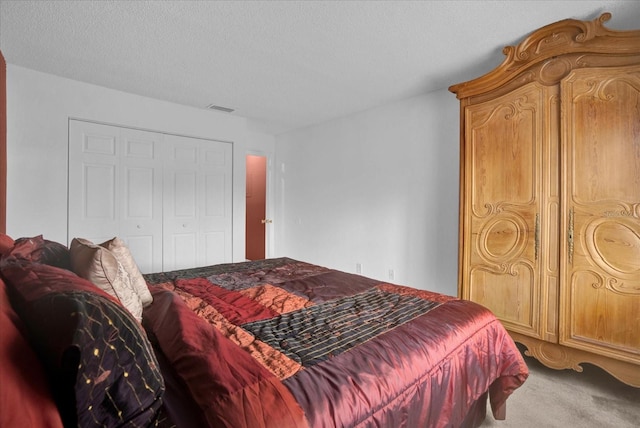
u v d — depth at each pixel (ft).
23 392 1.70
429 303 5.49
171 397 2.67
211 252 13.48
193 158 12.92
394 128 12.12
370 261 13.03
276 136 17.71
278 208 17.63
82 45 7.88
